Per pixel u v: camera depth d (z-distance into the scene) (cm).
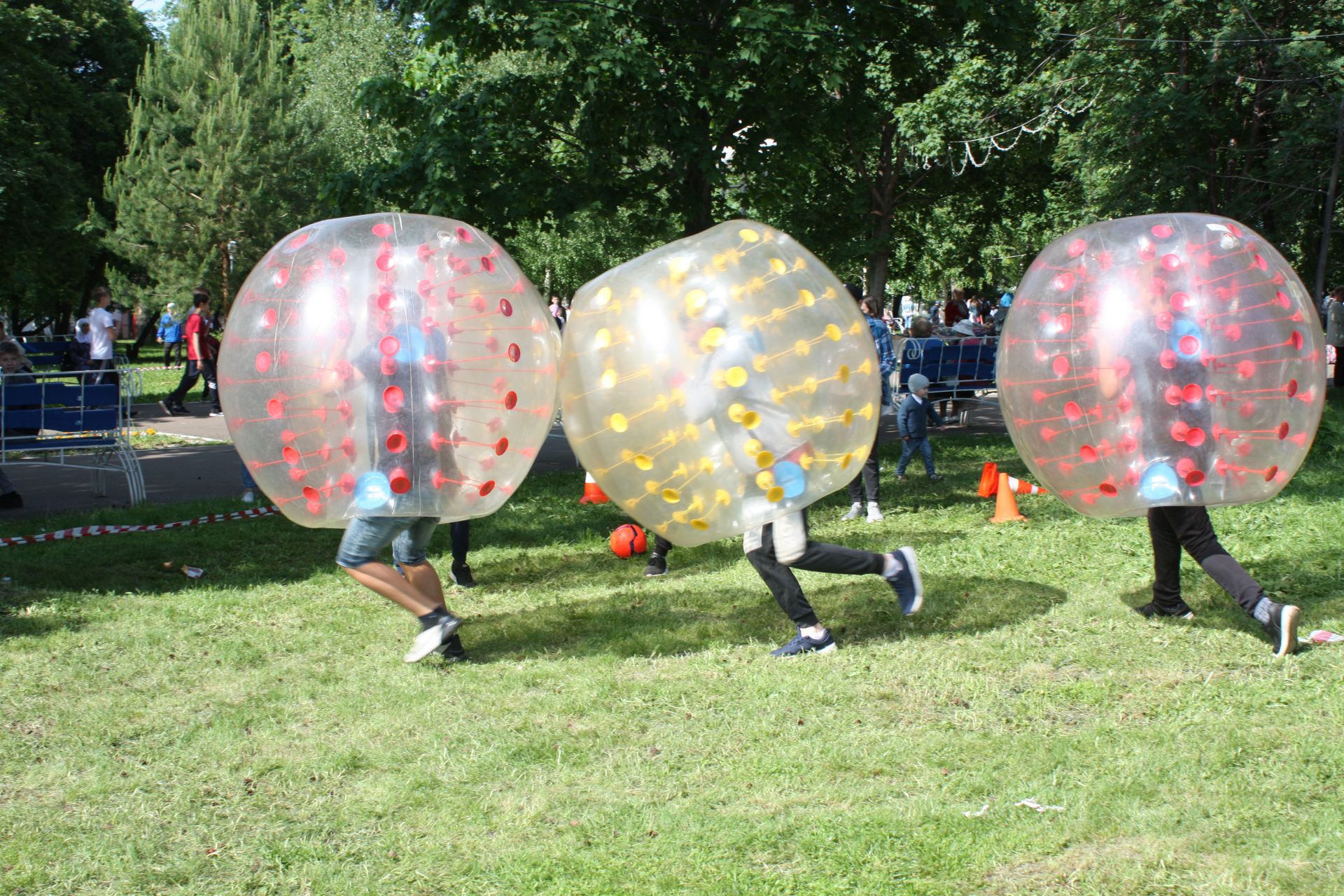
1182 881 338
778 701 497
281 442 488
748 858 360
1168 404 502
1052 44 1967
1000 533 841
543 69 1302
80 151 3741
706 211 1227
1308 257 2066
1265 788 394
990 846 361
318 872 361
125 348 4375
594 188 1221
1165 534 590
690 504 501
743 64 1169
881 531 875
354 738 470
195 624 638
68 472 1269
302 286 488
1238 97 1830
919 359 1548
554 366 525
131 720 493
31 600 680
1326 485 976
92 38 3641
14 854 373
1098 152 1881
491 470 501
